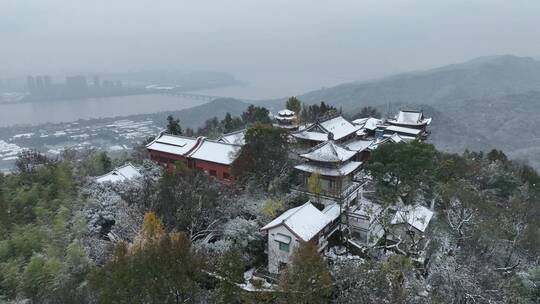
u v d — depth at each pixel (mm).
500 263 46812
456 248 44656
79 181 55406
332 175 49406
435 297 34062
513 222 50000
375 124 79812
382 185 52719
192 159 60594
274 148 53031
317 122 65250
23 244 41719
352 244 45219
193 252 30672
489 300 34875
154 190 46719
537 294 39688
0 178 56812
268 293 32875
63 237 43656
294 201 50156
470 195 52719
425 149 51781
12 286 37031
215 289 31531
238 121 91562
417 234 46188
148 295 26438
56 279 36656
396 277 34219
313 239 41406
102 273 27797
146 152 71312
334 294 34406
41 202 49094
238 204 47406
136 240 37188
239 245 41688
